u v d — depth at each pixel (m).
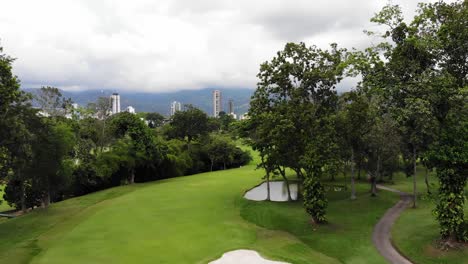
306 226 36.66
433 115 26.62
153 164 75.06
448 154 26.05
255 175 79.31
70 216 41.16
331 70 38.88
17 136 34.88
